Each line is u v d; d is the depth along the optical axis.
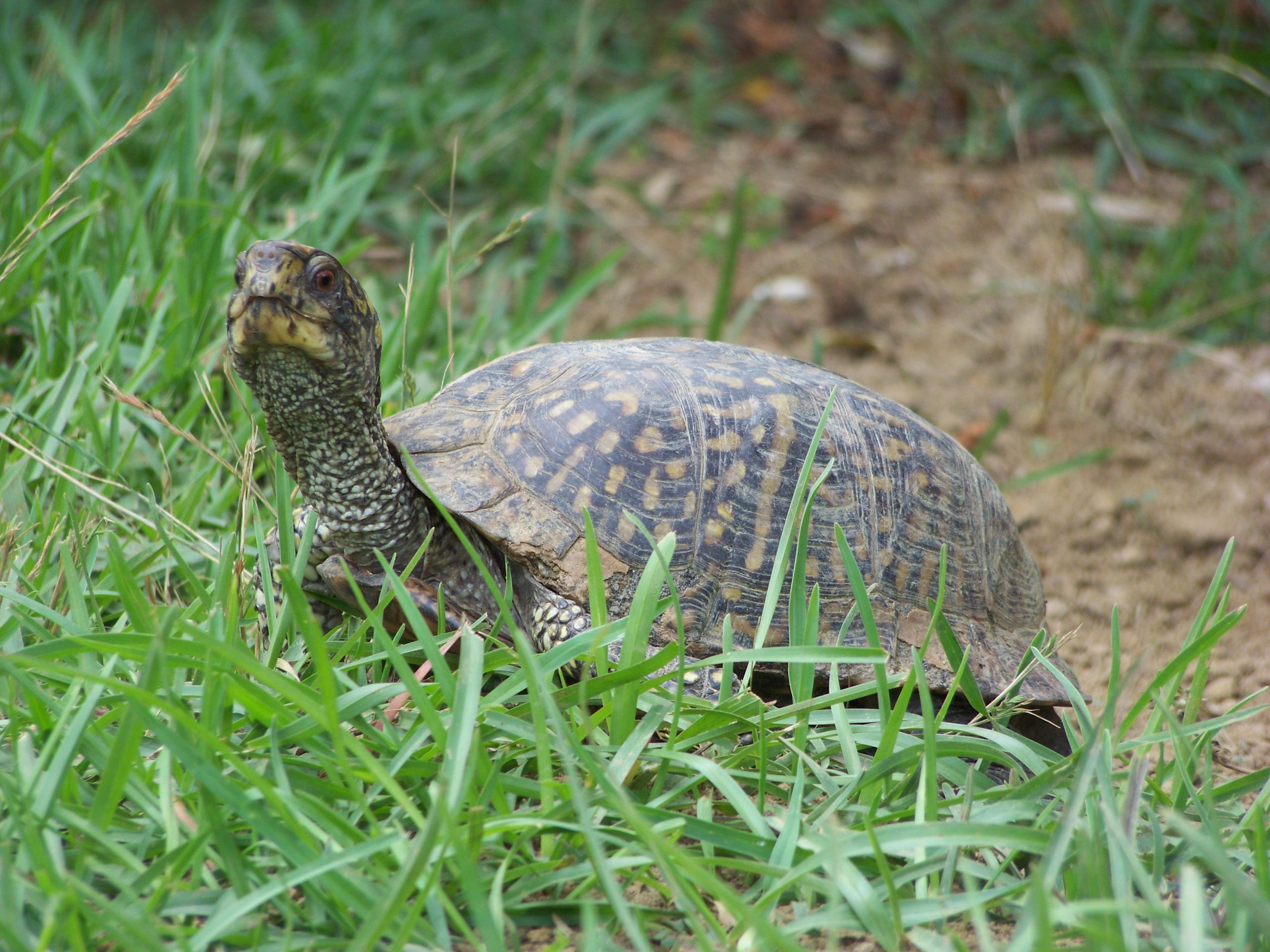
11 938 2.55
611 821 3.38
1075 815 2.98
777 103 12.48
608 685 3.51
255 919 2.98
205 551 4.70
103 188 6.93
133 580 3.90
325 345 3.85
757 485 4.45
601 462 4.35
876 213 10.89
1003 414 7.50
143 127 8.21
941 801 3.53
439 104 9.98
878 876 3.29
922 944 2.95
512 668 4.14
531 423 4.46
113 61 9.19
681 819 3.27
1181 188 11.09
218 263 6.40
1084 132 11.67
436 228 9.01
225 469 5.40
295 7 12.28
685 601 4.27
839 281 9.91
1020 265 10.25
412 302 6.89
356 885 2.88
